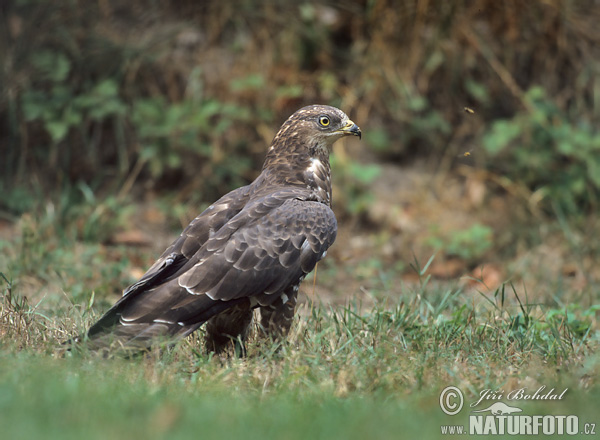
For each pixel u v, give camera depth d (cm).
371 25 1584
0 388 570
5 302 873
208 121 1513
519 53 1600
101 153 1512
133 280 1152
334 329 841
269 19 1577
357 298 1156
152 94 1532
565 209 1484
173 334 734
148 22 1577
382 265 1359
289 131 869
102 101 1477
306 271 793
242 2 1584
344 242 1427
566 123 1541
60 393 562
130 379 662
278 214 788
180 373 708
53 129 1444
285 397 643
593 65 1600
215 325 795
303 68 1573
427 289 1144
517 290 1227
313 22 1577
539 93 1517
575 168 1500
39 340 785
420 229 1452
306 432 527
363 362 740
